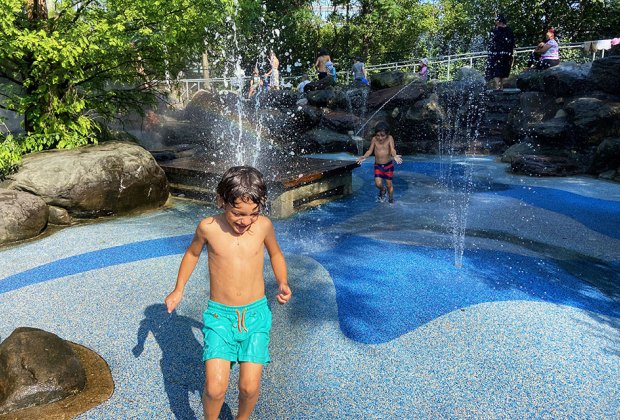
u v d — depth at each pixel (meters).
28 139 8.09
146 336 3.75
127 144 8.08
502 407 2.90
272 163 8.89
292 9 28.39
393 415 2.84
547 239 6.11
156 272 5.05
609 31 25.12
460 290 4.50
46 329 3.87
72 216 7.12
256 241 2.54
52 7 9.14
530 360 3.37
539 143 11.55
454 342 3.61
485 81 15.55
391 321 3.95
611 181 9.53
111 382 3.14
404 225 6.86
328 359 3.41
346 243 6.00
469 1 29.48
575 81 11.55
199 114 16.53
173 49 9.54
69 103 8.51
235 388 3.08
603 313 4.09
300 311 4.15
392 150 8.07
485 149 13.70
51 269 5.20
